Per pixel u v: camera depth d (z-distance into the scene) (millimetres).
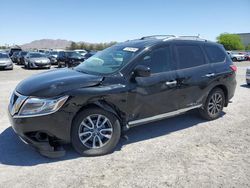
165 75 4891
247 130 5441
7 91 9805
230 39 80750
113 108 4348
